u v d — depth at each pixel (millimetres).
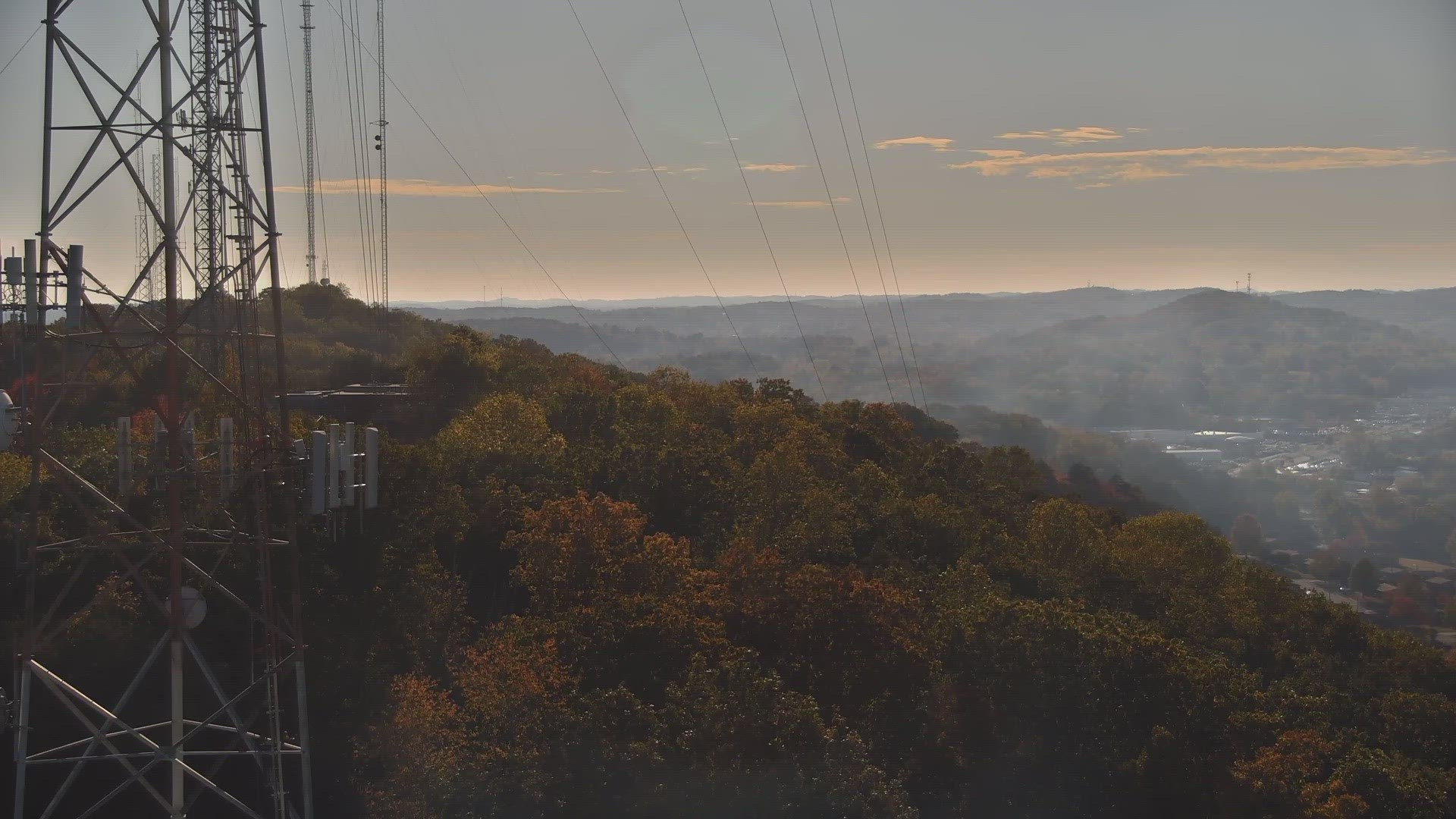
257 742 29656
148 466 33438
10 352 31172
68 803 33625
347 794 34844
